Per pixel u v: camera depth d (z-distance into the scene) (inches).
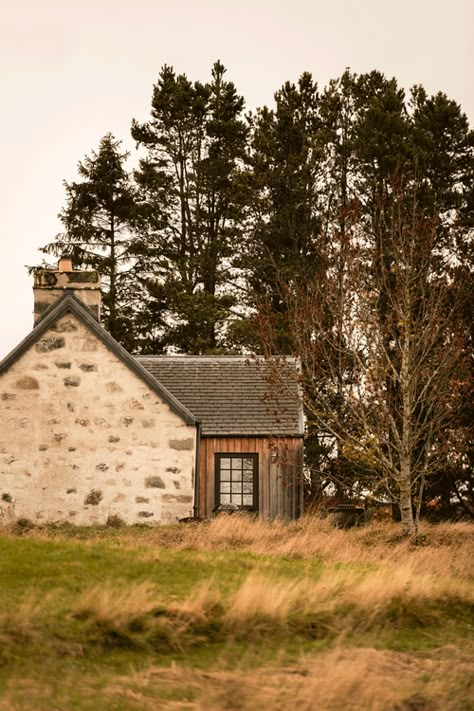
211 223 2027.6
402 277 913.5
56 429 964.0
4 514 951.0
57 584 479.2
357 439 887.1
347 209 964.0
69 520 953.5
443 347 909.8
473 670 371.9
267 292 1728.6
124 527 892.0
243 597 435.8
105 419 965.2
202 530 812.6
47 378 968.9
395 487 1120.8
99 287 1013.2
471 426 1003.3
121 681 343.6
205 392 1117.7
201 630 413.1
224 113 2058.3
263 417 1072.2
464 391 935.0
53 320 973.8
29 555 552.1
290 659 386.0
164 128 2057.1
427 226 930.7
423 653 404.5
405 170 1592.0
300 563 617.0
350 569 593.9
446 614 474.3
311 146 1732.3
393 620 456.8
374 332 903.7
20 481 957.8
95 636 392.2
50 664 357.1
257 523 873.5
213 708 316.2
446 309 986.7
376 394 877.2
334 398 1087.6
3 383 967.6
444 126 1753.2
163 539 743.7
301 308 954.1
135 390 968.9
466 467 1160.8
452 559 667.4
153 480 959.6
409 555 687.1
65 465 960.3
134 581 496.1
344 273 950.4
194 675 354.6
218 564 576.1
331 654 383.2
